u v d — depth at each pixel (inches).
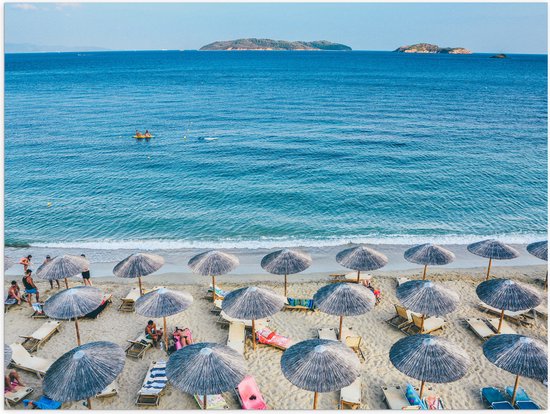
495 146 1585.9
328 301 466.6
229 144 1640.0
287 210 992.9
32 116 2230.6
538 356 370.9
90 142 1675.7
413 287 482.6
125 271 553.6
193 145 1627.7
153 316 454.9
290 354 375.9
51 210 992.2
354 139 1711.4
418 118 2196.1
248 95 3147.1
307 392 430.9
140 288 589.3
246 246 816.3
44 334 508.4
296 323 549.3
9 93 3233.3
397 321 544.4
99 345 381.1
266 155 1472.7
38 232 879.7
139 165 1354.6
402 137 1744.6
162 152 1519.4
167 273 703.1
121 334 528.1
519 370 365.7
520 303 467.5
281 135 1802.4
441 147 1573.6
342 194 1091.9
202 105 2652.6
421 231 880.9
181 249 804.6
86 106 2596.0
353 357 370.6
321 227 900.6
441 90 3454.7
